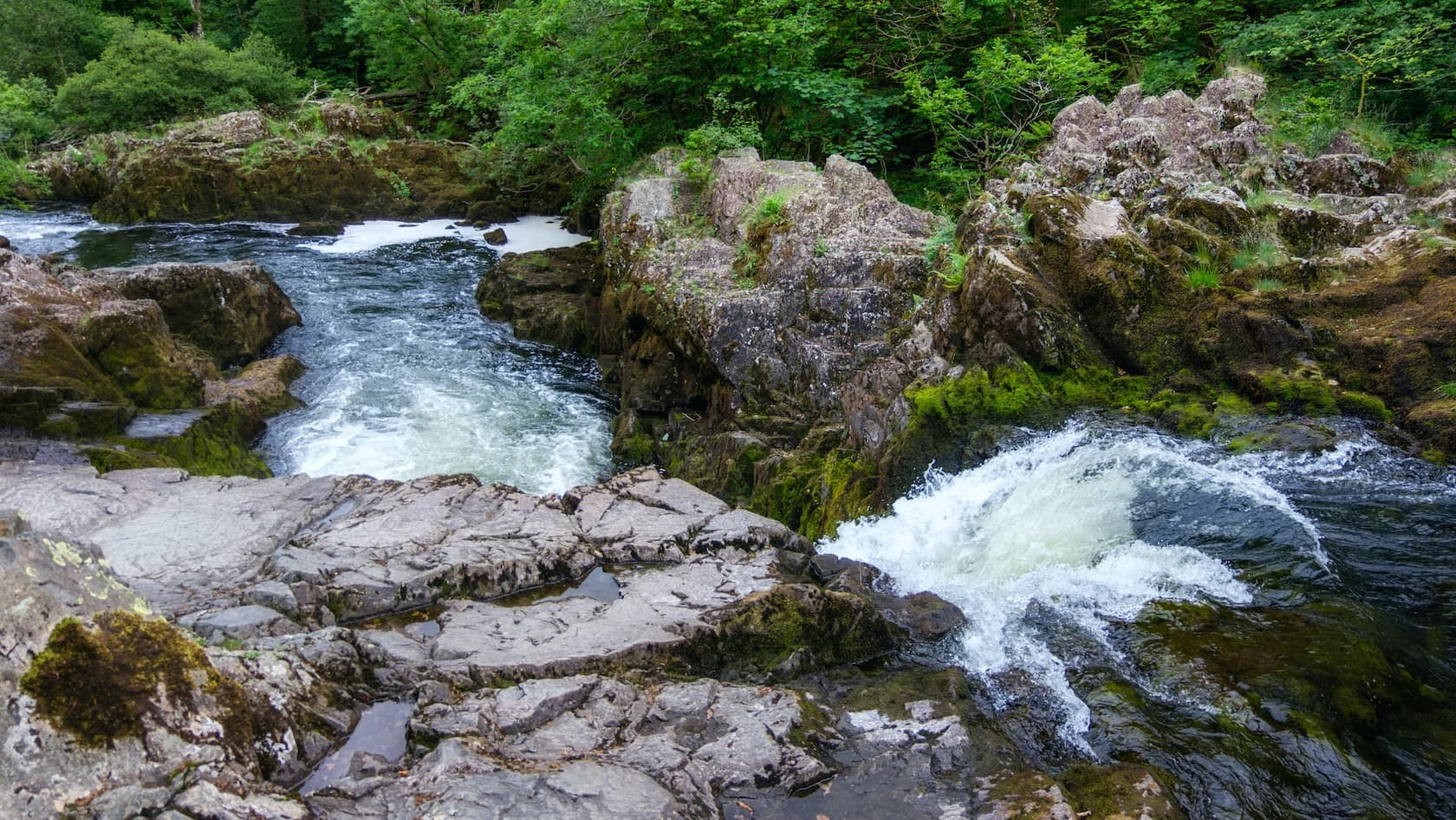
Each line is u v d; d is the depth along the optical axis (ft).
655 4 46.55
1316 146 34.12
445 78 83.92
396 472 31.53
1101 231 27.32
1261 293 25.05
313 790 12.01
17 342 28.68
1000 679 16.11
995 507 21.71
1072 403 24.68
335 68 108.47
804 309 32.12
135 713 10.72
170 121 81.51
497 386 39.19
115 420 28.53
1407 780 13.25
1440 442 20.81
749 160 41.32
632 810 11.62
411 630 16.62
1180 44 47.47
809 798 12.69
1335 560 17.75
